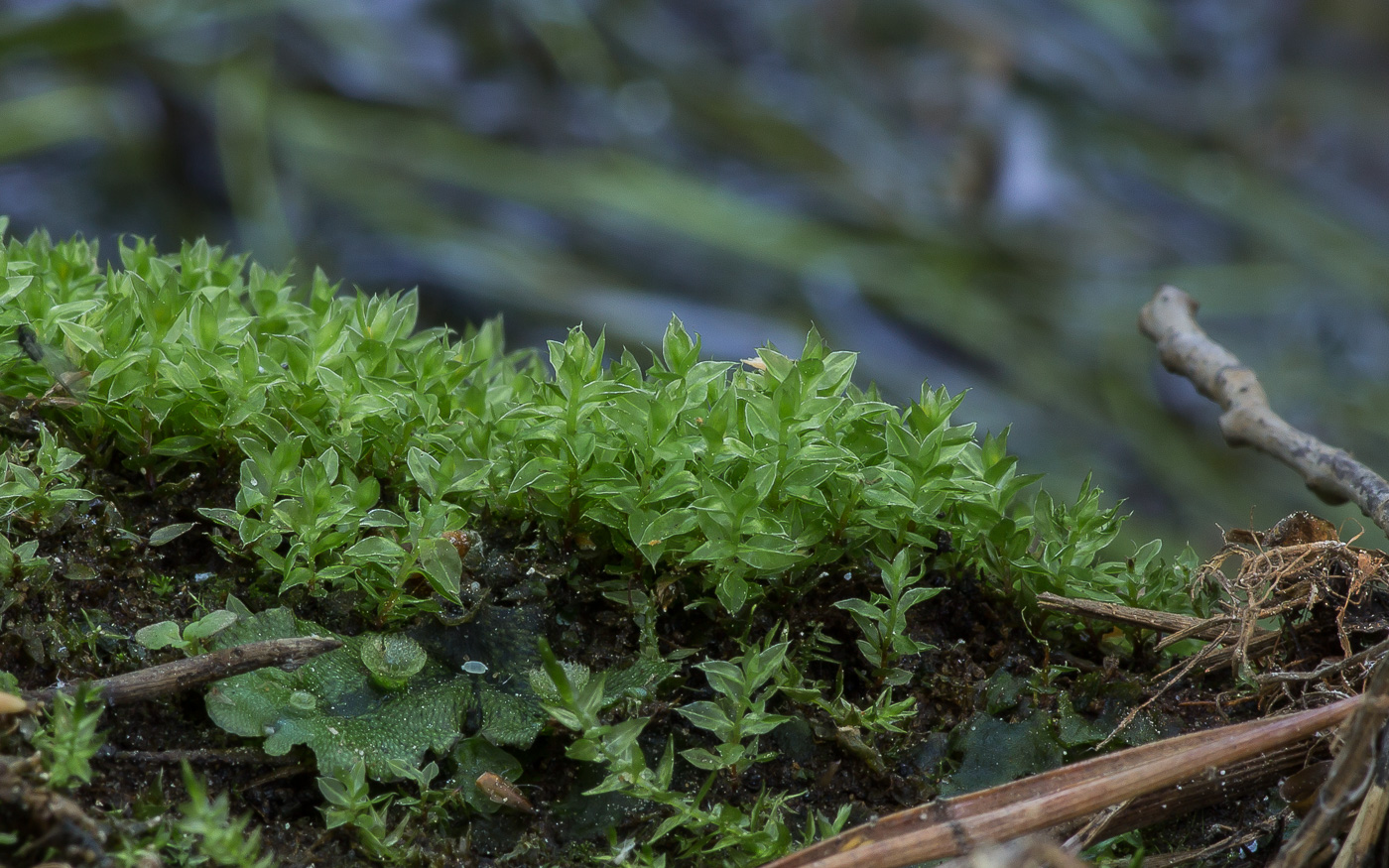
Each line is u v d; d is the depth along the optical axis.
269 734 0.41
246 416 0.42
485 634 0.42
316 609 0.42
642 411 0.42
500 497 0.42
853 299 1.02
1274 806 0.41
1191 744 0.40
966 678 0.42
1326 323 1.07
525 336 0.94
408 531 0.42
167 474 0.43
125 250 0.45
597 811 0.41
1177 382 1.04
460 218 1.01
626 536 0.42
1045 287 1.08
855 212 1.09
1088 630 0.43
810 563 0.42
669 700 0.42
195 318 0.42
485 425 0.43
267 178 0.96
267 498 0.42
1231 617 0.42
